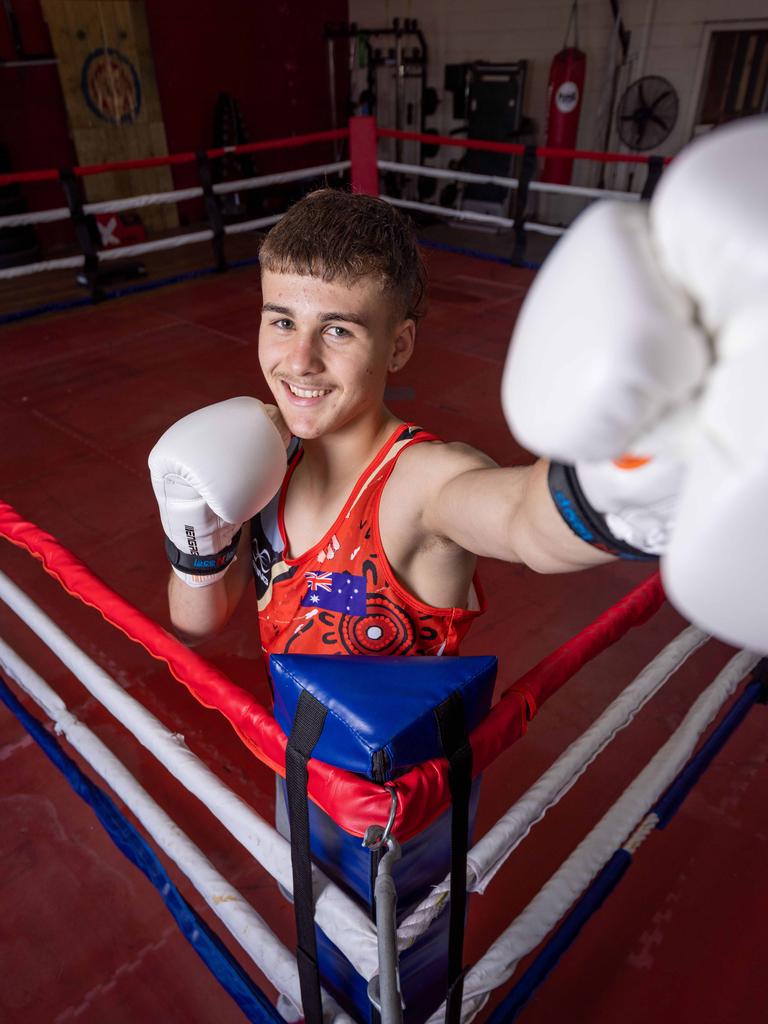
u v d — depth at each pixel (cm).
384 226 79
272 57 752
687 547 31
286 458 91
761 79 636
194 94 711
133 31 645
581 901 117
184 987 140
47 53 605
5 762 184
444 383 388
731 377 30
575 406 32
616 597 241
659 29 618
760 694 169
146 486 297
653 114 627
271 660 76
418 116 782
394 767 67
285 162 809
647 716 192
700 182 30
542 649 220
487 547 70
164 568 251
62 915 152
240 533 106
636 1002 136
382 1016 65
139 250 518
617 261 32
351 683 71
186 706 199
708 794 174
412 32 719
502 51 704
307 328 78
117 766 133
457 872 75
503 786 176
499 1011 104
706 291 31
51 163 647
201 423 87
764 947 145
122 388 386
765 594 31
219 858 163
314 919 76
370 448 90
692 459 34
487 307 496
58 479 303
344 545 90
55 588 241
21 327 473
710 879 157
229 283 554
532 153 514
